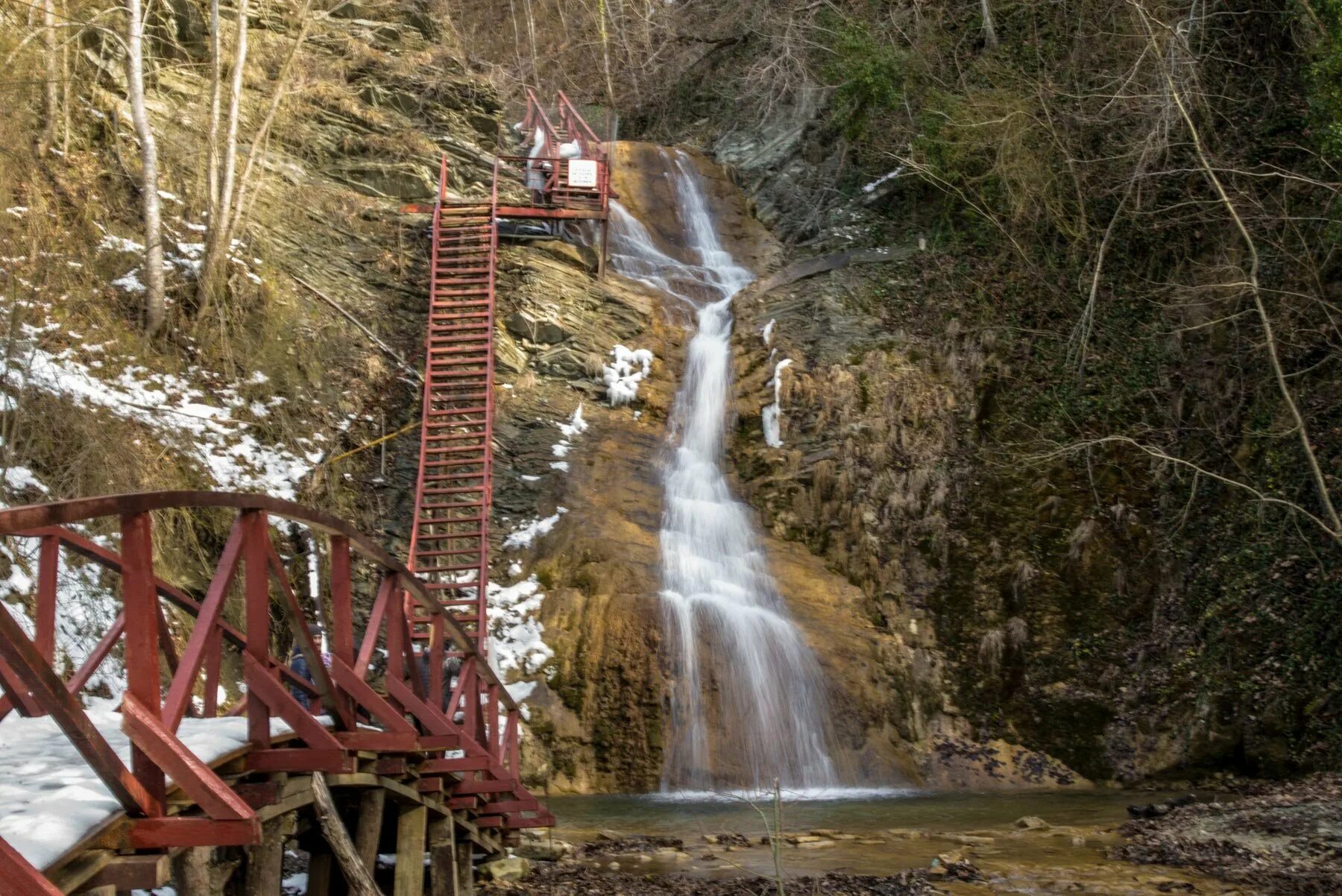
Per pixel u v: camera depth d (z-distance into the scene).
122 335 18.72
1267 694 18.00
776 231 31.03
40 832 3.88
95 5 21.77
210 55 24.83
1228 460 21.17
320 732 5.73
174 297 19.98
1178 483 21.42
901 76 29.83
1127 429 22.28
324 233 23.97
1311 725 17.42
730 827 14.05
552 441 22.52
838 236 28.73
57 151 19.91
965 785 18.38
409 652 7.81
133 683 4.38
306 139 25.69
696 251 30.06
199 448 18.00
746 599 20.05
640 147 33.31
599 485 21.88
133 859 4.12
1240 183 23.44
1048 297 24.64
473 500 20.59
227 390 19.73
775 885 10.42
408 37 30.27
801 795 17.27
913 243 27.73
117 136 21.11
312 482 19.39
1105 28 25.94
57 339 17.38
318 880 7.54
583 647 18.50
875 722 18.80
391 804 8.37
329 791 7.10
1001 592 20.80
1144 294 23.88
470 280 23.73
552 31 42.53
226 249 20.31
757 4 37.03
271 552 5.66
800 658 19.02
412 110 28.23
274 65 26.19
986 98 25.89
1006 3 28.73
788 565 21.20
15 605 12.66
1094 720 19.16
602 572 19.66
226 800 4.29
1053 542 21.22
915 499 21.91
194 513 16.69
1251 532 19.97
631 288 26.61
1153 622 20.22
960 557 21.30
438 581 19.66
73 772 5.01
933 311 25.20
